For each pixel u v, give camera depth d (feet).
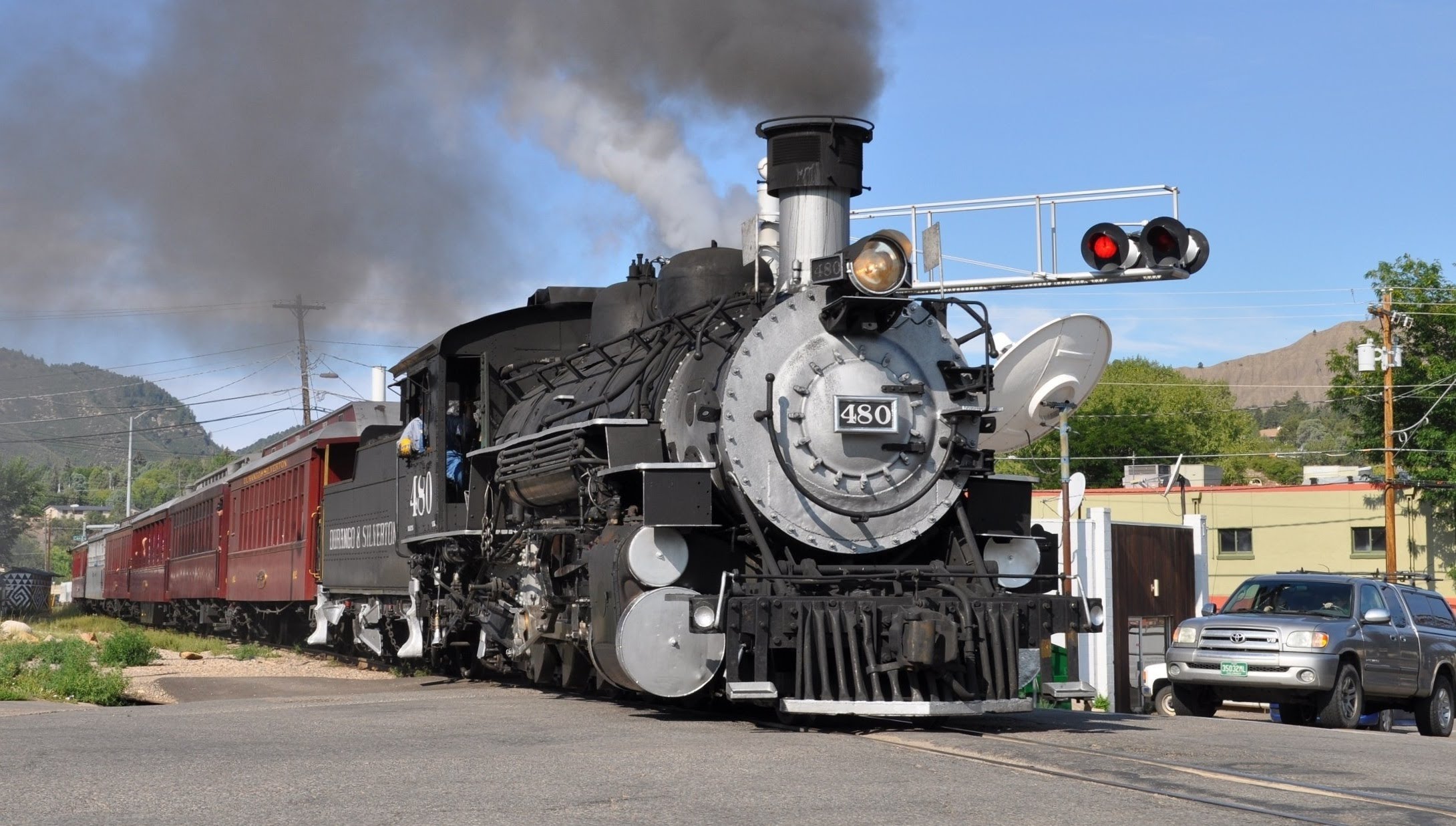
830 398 33.09
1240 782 22.67
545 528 39.09
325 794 20.90
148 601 122.42
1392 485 111.86
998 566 35.94
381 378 80.74
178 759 25.07
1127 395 209.26
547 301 48.39
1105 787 21.75
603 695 40.27
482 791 21.13
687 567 32.12
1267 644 46.75
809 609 29.89
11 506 339.77
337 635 65.67
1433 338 135.13
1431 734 50.65
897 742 27.61
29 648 62.34
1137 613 78.48
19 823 18.54
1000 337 55.98
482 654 45.03
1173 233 36.19
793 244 35.24
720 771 23.22
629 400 36.29
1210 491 135.95
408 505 51.62
